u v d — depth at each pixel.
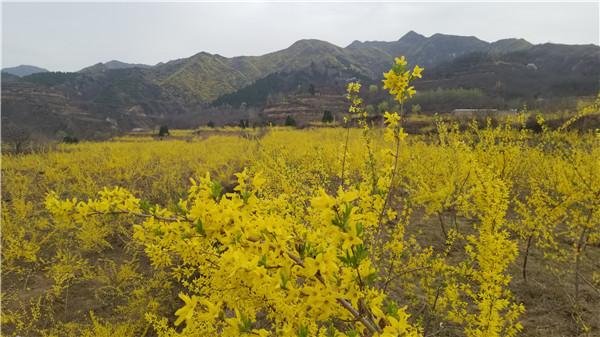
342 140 14.09
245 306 2.41
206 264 2.40
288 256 1.62
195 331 2.59
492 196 3.28
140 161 14.82
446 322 4.00
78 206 1.80
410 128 21.67
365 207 2.09
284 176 4.15
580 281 5.04
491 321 2.76
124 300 5.07
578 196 4.61
